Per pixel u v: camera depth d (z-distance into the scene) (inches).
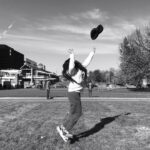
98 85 3909.9
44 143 266.1
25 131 326.6
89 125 364.8
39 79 4060.0
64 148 250.1
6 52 5098.4
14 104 703.7
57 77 4714.6
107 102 800.9
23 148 248.4
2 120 417.1
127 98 1061.1
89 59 281.6
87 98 1064.2
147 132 322.3
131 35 2448.3
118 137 295.7
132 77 2432.3
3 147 251.4
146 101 859.4
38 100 916.6
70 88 263.6
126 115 470.9
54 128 344.5
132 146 258.8
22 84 4013.3
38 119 425.4
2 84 3627.0
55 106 650.8
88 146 257.1
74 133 312.3
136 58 2397.9
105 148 251.6
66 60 264.5
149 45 2385.6
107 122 390.3
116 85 3580.2
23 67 4094.5
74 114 266.4
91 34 281.1
